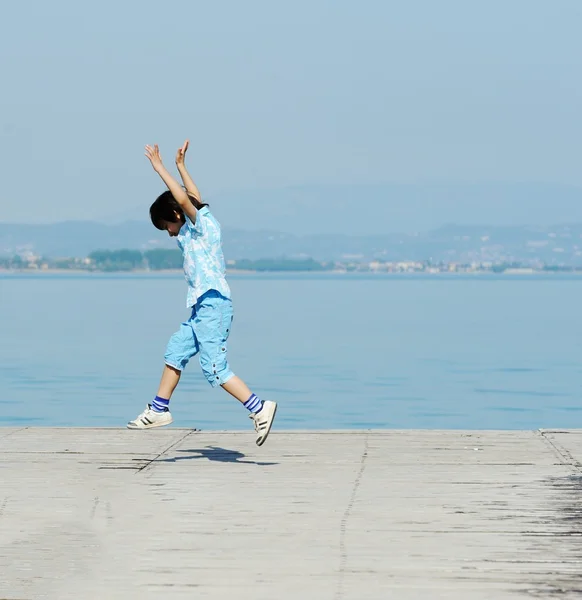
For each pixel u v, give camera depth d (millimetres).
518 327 58062
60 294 128375
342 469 9398
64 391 27375
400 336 50125
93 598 5785
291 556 6586
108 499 8195
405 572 6230
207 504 8016
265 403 9461
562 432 11406
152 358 37750
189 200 9336
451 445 10641
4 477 9055
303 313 76250
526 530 7191
